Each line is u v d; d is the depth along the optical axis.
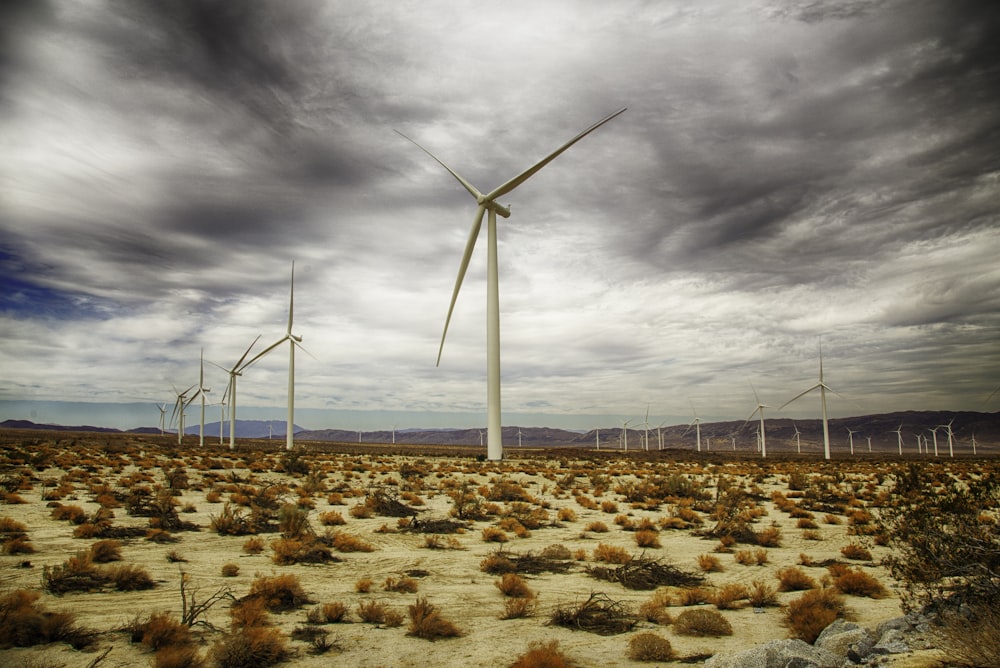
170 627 12.25
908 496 21.70
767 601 17.33
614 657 12.51
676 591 18.58
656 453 156.88
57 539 22.38
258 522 27.56
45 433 146.00
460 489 42.34
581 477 62.47
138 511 28.59
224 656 11.48
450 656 12.49
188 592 16.45
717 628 14.24
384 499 34.84
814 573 21.48
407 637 13.62
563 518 34.03
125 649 11.93
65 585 16.22
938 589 12.34
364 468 64.44
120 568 16.78
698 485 49.59
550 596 17.86
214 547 22.78
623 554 23.09
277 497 35.22
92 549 19.50
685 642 13.62
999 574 11.53
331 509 34.31
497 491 42.50
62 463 50.41
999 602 10.53
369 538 26.28
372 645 13.02
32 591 15.31
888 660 9.53
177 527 25.66
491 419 74.44
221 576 18.50
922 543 13.77
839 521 34.06
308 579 18.89
